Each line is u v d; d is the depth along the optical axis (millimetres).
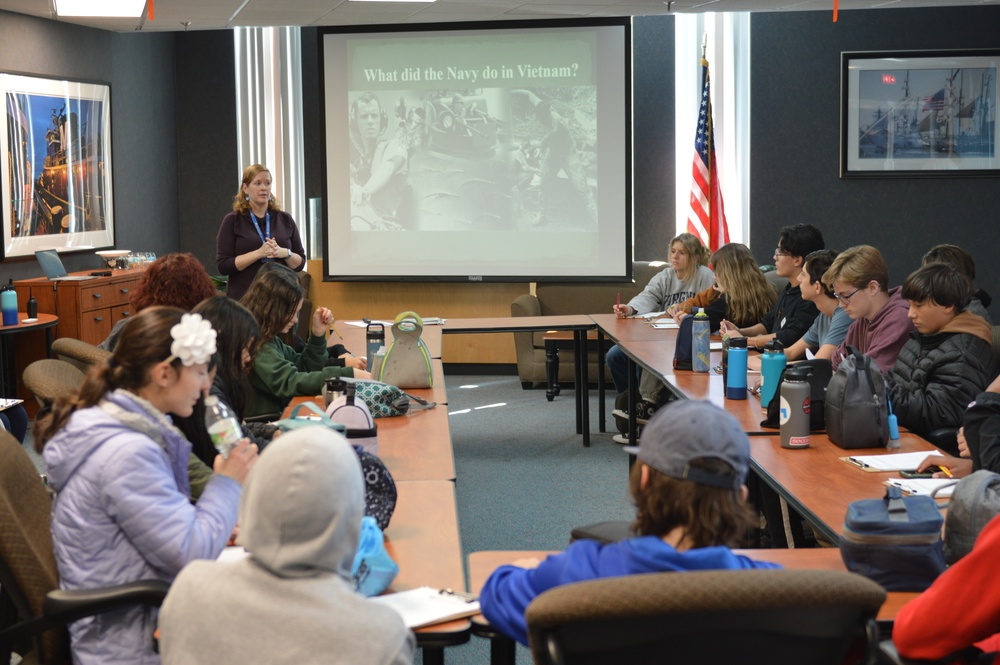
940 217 8406
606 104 7887
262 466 1361
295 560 1338
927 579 1936
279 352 3822
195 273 3258
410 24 7977
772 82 8375
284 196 8836
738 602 1337
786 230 5055
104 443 1880
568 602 1330
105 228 7902
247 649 1331
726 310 5617
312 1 6637
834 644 1442
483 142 8047
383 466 2291
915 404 3266
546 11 7363
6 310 5852
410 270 8195
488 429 6367
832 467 2773
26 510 2096
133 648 1902
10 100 6746
